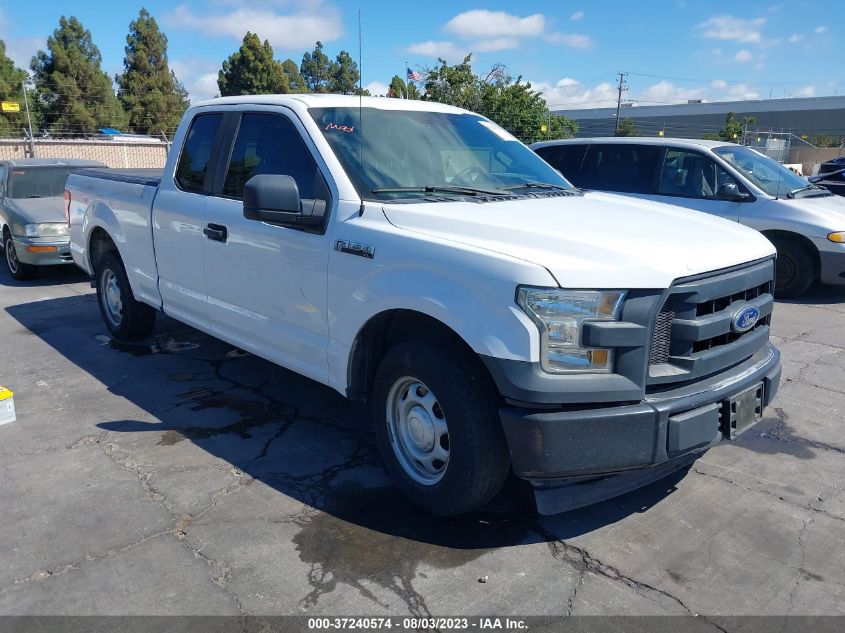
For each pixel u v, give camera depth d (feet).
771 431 15.21
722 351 10.74
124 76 150.00
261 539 10.93
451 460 10.68
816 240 26.96
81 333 22.90
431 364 10.67
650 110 249.96
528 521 11.53
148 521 11.43
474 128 15.65
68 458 13.71
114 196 19.67
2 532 11.10
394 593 9.68
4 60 122.72
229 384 17.89
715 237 11.55
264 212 12.07
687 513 11.82
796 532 11.24
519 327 9.45
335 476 13.01
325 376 13.03
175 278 17.24
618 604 9.49
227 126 15.58
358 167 12.78
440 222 11.17
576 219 11.62
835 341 22.06
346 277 12.01
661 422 9.79
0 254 38.45
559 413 9.55
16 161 35.04
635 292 9.69
